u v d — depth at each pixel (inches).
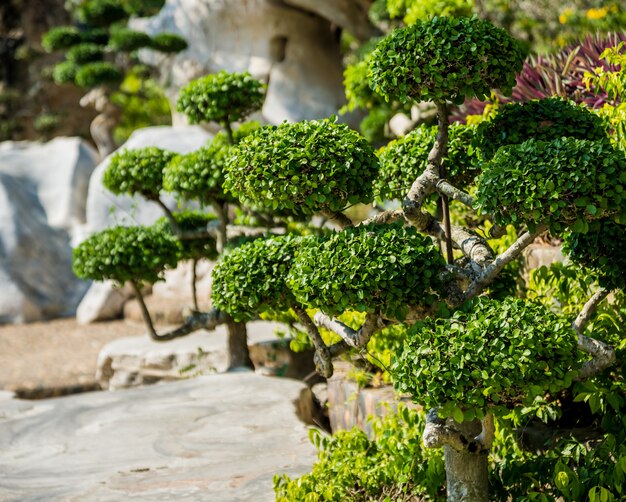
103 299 439.2
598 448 124.1
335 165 114.7
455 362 100.2
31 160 518.9
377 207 197.2
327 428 227.8
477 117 189.5
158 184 228.5
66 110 703.7
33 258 466.3
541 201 101.9
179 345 297.1
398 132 350.0
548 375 99.9
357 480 142.9
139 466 175.6
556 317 105.0
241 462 174.2
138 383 295.9
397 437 149.1
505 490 128.7
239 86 211.8
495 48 117.7
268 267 131.4
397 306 109.5
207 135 432.8
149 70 621.6
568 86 221.3
